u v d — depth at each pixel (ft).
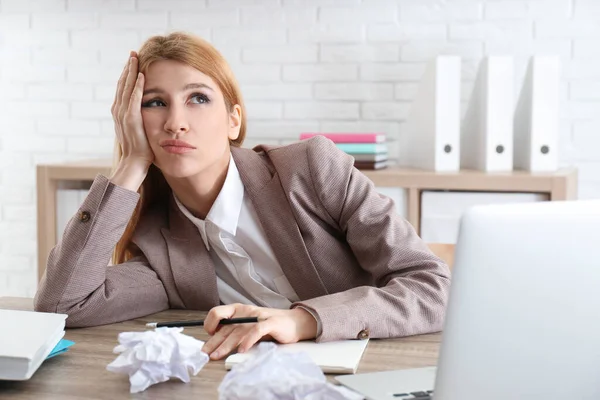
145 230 5.57
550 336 2.81
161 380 3.48
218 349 3.96
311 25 10.50
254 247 5.53
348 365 3.73
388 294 4.45
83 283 4.76
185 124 4.93
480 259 2.74
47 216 9.69
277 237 5.35
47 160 11.35
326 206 5.36
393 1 10.25
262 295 5.62
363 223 5.18
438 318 4.52
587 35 9.82
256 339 3.97
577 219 2.78
